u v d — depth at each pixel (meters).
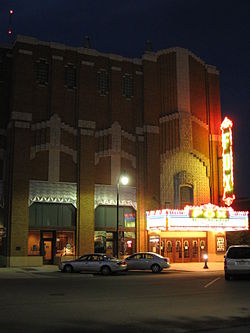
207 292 16.92
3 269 30.95
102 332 9.59
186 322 10.81
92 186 36.84
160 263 29.23
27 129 35.12
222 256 40.91
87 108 37.97
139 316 11.58
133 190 39.00
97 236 37.38
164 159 40.97
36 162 35.47
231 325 10.48
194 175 42.59
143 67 41.34
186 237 40.22
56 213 35.94
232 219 39.62
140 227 38.66
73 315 11.66
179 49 43.75
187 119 42.62
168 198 40.62
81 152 36.94
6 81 36.84
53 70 37.38
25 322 10.66
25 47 36.31
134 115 40.41
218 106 45.75
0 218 35.16
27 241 33.84
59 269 29.97
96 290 17.61
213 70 46.38
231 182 41.31
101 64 39.75
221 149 44.81
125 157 39.12
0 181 35.31
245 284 20.34
